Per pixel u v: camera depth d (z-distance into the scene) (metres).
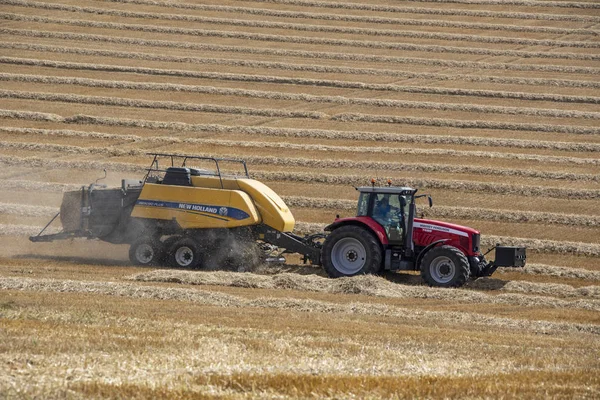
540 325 54.00
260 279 68.62
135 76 168.25
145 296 58.47
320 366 34.62
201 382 30.27
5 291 55.78
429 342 42.75
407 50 192.12
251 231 76.56
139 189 78.94
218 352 36.12
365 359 36.69
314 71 176.12
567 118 151.75
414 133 141.62
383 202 73.75
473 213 104.62
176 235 77.75
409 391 29.84
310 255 75.94
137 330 41.12
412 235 72.75
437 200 110.69
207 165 121.25
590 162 127.50
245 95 158.88
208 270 75.94
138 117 144.12
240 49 187.25
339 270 73.38
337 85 167.12
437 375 33.84
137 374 31.23
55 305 49.19
